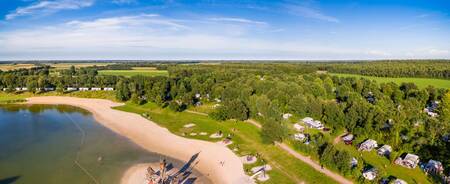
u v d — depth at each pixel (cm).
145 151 8438
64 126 11225
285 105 11944
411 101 12469
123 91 15962
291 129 9419
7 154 8225
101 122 11812
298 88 13425
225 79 19600
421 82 18662
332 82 18350
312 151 7444
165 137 9612
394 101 14025
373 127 8744
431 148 7112
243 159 7600
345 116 9319
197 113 12912
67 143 9169
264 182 6356
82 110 14350
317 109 10488
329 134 9206
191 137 9538
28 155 8150
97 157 7994
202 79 19512
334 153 6769
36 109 14762
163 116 12556
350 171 6322
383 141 8194
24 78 19638
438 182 6028
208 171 7094
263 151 8044
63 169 7225
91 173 6994
